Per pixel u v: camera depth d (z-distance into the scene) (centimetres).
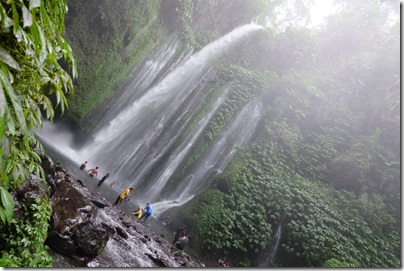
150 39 2708
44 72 218
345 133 2761
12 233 438
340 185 2494
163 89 2905
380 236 2114
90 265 615
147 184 2575
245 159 2520
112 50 2516
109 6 2312
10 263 393
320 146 2677
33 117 230
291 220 2020
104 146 2567
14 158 218
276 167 2483
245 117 2908
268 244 1969
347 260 1803
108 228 685
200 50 3070
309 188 2309
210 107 2844
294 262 1898
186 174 2547
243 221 1998
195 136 2716
